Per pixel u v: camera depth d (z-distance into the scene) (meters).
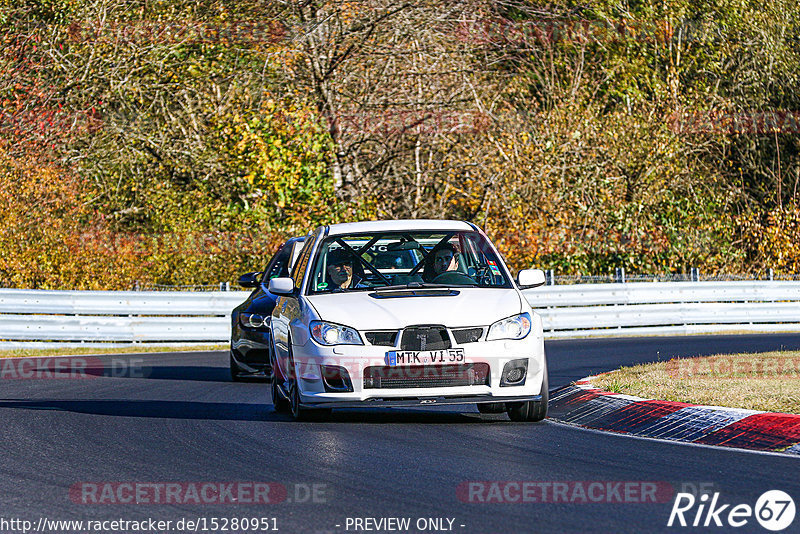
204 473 26.89
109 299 74.12
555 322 82.69
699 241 109.06
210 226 94.69
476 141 98.88
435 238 40.78
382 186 100.25
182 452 30.17
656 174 107.12
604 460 27.78
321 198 93.81
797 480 24.50
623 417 34.59
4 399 44.44
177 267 92.75
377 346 33.06
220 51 99.94
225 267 93.12
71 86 100.00
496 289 36.00
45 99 97.12
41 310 72.62
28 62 98.94
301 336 34.22
